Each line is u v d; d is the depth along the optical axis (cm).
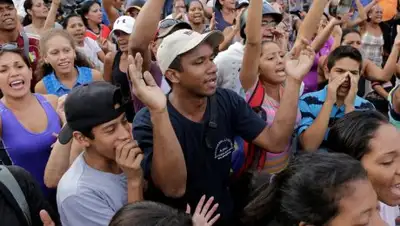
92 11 670
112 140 204
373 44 668
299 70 242
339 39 505
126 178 218
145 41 258
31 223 220
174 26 303
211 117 231
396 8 750
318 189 146
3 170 216
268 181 186
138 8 653
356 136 198
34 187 224
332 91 287
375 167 195
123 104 207
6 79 299
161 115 204
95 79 405
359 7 646
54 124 308
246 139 248
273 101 300
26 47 471
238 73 301
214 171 236
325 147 285
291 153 290
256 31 274
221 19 657
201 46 217
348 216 144
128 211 155
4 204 212
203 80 219
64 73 390
